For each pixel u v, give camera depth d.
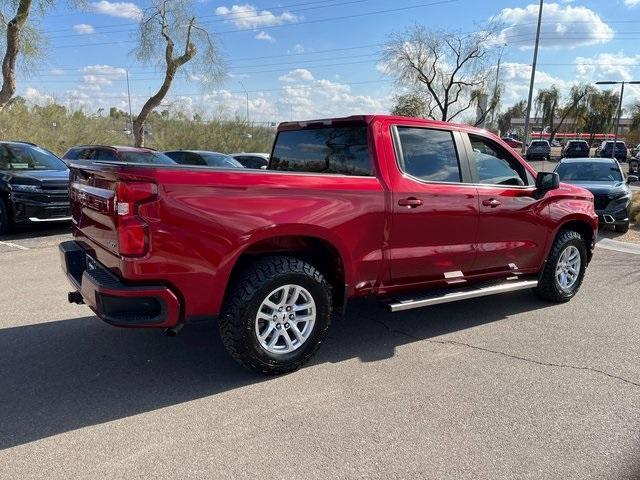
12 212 9.53
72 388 3.79
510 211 5.18
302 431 3.25
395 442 3.15
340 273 4.24
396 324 5.28
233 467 2.89
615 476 2.85
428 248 4.64
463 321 5.40
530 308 5.88
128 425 3.30
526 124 32.31
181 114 32.91
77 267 4.31
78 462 2.91
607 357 4.50
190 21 25.08
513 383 3.96
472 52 36.72
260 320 3.88
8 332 4.85
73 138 27.33
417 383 3.94
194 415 3.43
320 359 4.37
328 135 4.80
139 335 4.83
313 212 3.91
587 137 82.06
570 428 3.34
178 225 3.42
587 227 6.24
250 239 3.67
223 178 3.57
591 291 6.64
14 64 17.78
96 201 3.69
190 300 3.56
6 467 2.86
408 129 4.61
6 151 10.45
